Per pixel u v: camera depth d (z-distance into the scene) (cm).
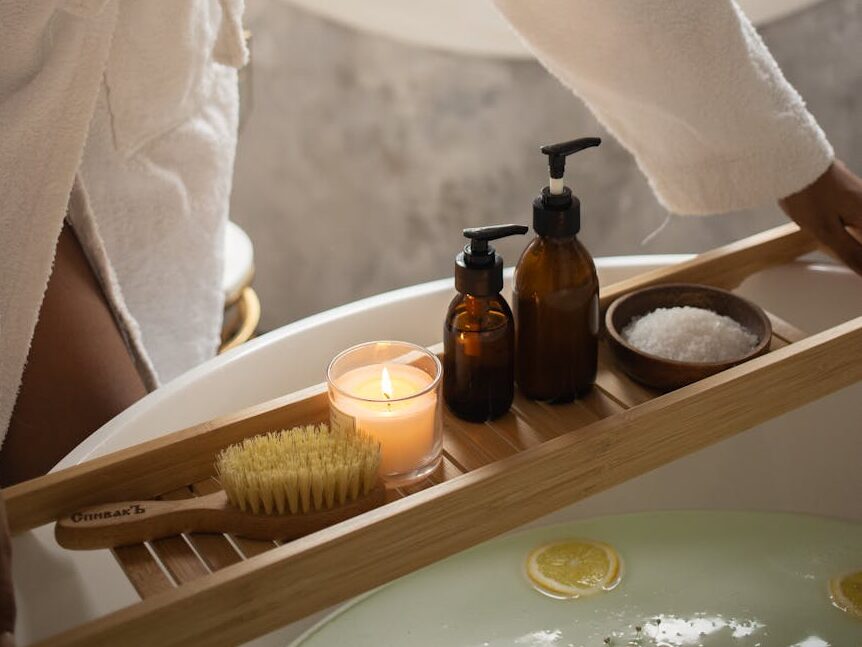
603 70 120
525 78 213
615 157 220
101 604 107
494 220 229
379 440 97
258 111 222
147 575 90
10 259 114
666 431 101
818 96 208
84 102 112
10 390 119
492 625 108
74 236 128
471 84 215
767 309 137
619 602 110
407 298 132
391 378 102
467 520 93
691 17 114
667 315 114
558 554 117
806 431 130
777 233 134
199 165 138
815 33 203
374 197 229
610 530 121
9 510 93
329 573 87
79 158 114
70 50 110
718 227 222
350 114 221
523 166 223
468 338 102
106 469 97
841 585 111
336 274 238
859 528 121
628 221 227
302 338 127
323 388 106
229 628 84
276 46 216
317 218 232
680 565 115
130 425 113
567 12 117
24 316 116
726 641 104
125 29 121
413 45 208
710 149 124
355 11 200
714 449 128
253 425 102
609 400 109
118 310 130
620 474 100
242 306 168
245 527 93
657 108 121
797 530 121
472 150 222
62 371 124
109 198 133
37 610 102
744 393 104
